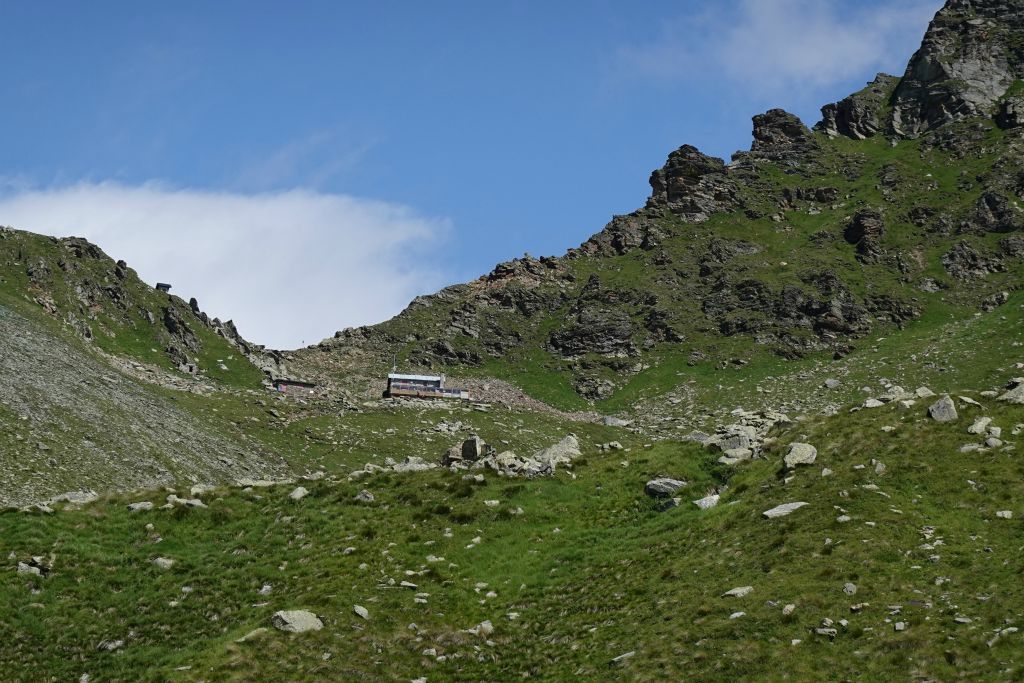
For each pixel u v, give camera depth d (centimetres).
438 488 6281
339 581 5119
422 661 4419
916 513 4891
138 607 4928
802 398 14562
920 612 4038
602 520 5806
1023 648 3684
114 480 8125
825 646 3931
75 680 4322
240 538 5684
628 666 4094
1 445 7800
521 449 12562
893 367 14750
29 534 5334
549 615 4812
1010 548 4456
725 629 4144
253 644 4397
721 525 5228
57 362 11169
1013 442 5412
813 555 4591
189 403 12244
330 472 10819
